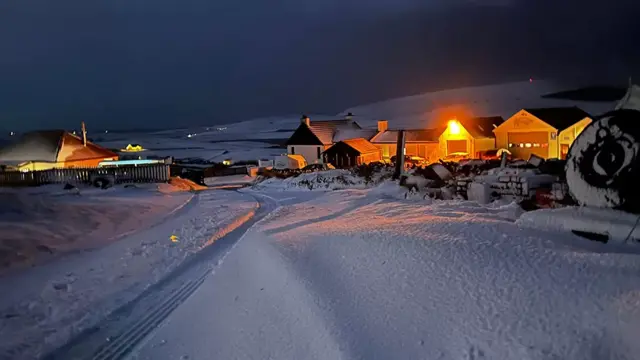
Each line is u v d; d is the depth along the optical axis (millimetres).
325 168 40844
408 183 17000
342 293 6371
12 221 14117
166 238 12742
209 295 7590
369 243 8164
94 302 7543
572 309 4855
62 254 10891
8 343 6012
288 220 13688
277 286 7293
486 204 12062
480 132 43344
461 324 5043
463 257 6832
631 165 7648
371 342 5051
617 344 4219
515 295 5379
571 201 9266
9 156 38688
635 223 7188
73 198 22188
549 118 38969
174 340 6020
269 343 5664
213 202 21812
